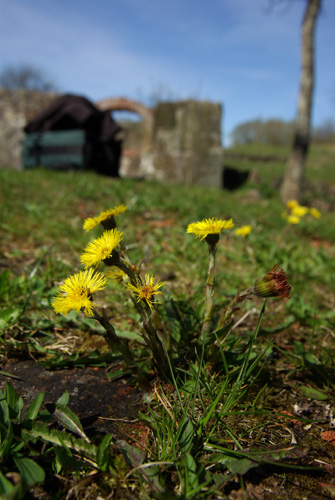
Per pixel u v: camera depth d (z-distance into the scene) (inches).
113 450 7.9
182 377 9.7
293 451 8.1
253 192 75.0
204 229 8.7
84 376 10.5
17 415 8.0
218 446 7.9
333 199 89.1
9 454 7.1
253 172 92.2
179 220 32.2
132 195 39.2
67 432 8.2
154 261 20.9
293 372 11.5
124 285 8.8
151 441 8.3
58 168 52.3
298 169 64.5
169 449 7.7
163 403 8.7
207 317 9.5
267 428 9.1
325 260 25.8
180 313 12.9
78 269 18.2
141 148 97.9
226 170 91.7
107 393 9.8
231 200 50.7
